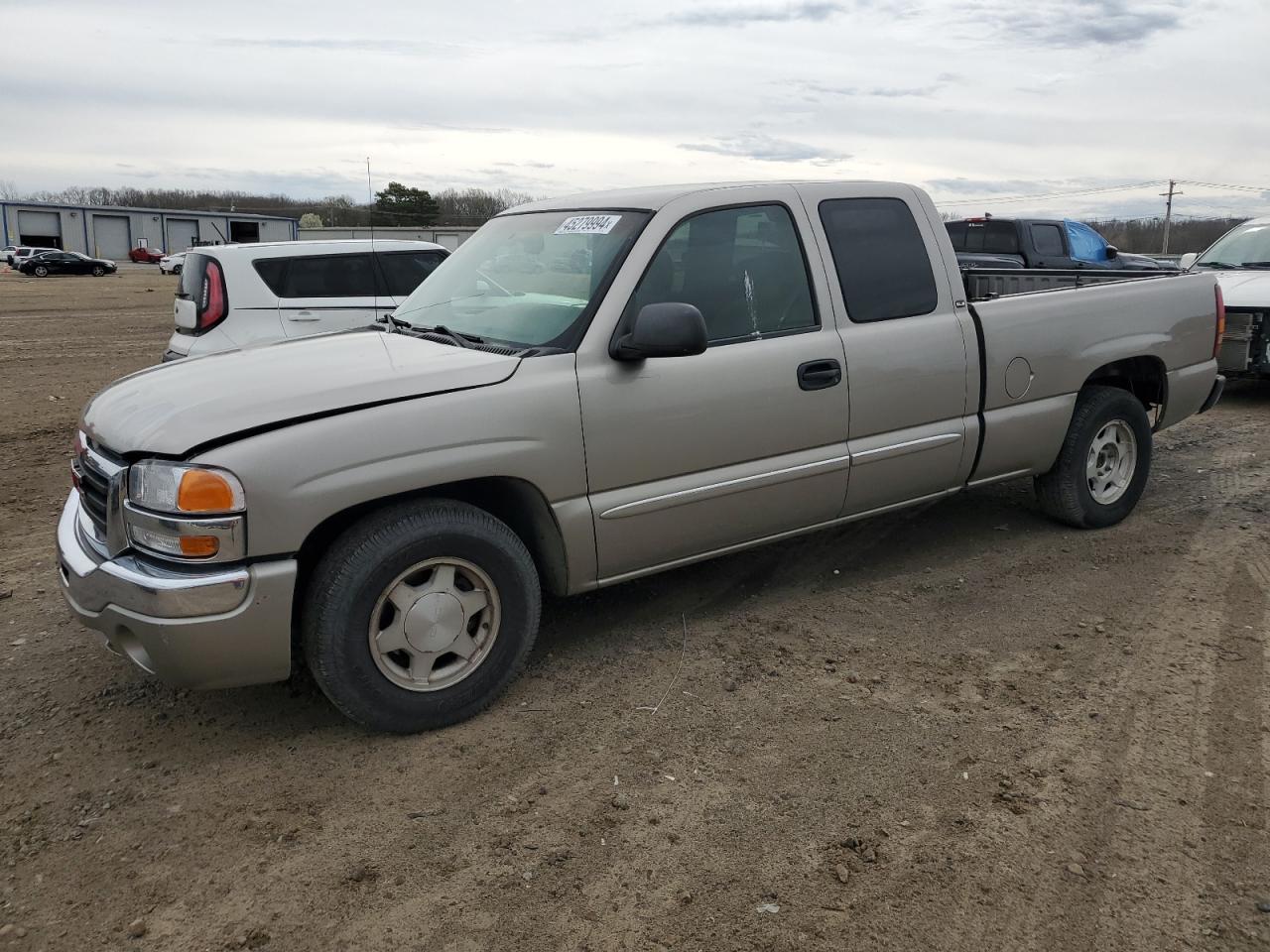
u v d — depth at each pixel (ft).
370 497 10.57
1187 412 19.03
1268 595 15.03
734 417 13.05
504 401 11.39
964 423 15.47
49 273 149.79
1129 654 13.16
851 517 14.89
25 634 14.37
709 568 16.48
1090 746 10.96
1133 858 9.12
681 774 10.55
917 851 9.25
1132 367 18.29
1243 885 8.77
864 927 8.31
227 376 11.61
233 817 9.95
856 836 9.48
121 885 8.98
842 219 14.46
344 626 10.67
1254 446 24.99
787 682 12.53
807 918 8.42
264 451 10.07
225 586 10.00
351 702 10.91
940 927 8.31
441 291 14.57
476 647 11.69
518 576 11.75
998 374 15.72
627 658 13.26
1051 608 14.73
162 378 12.07
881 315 14.52
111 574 10.30
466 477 11.14
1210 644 13.43
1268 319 29.17
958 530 18.26
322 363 11.94
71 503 12.80
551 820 9.81
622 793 10.23
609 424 12.10
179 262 162.50
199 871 9.16
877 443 14.53
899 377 14.55
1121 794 10.07
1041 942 8.14
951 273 15.37
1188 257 35.81
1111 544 17.37
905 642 13.66
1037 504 19.60
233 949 8.19
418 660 11.26
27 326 63.82
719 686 12.46
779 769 10.62
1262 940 8.13
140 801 10.26
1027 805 9.91
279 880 9.01
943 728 11.39
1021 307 16.02
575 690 12.44
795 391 13.52
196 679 10.27
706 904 8.61
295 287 28.12
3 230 236.22
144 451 10.27
